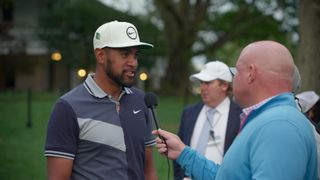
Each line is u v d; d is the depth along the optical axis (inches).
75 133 133.4
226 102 197.5
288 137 98.6
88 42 1130.7
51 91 1256.8
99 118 134.9
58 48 1133.1
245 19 1125.7
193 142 198.2
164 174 345.1
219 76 194.9
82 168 134.0
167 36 1159.0
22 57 1224.8
